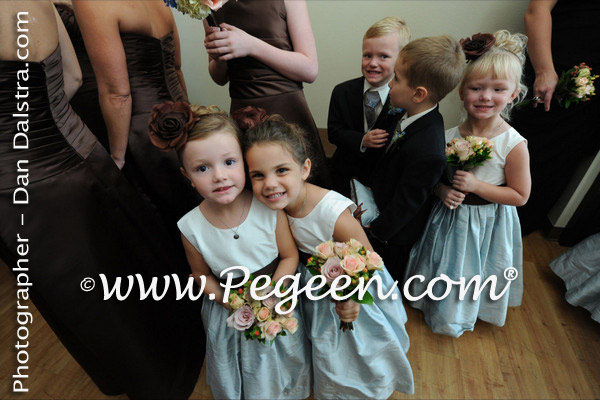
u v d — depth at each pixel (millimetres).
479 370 1567
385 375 1317
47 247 987
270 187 979
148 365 1278
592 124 1809
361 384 1326
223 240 1112
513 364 1588
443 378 1542
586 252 1754
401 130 1373
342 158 1771
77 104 1499
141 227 1300
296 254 1220
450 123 2469
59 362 1613
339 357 1258
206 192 1000
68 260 1029
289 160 969
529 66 1848
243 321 1020
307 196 1113
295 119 1601
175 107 947
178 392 1434
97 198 1115
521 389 1492
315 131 1675
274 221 1115
